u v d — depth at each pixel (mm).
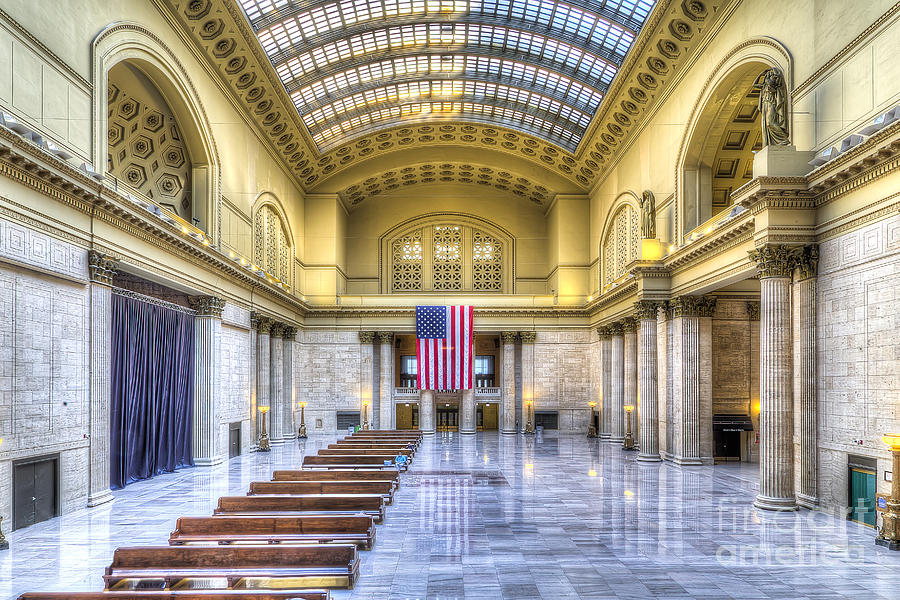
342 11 31125
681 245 27719
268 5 28469
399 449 28359
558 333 46250
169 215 23938
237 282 30922
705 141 26797
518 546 13945
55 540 14375
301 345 45250
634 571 12156
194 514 17328
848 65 17047
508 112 41594
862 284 16500
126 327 22234
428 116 42125
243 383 32281
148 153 25922
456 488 21609
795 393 18984
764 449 18531
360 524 13406
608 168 40031
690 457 27672
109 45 19641
